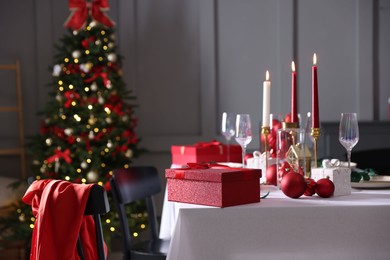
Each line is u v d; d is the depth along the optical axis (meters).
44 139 4.32
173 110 4.89
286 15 4.80
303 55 4.85
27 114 4.84
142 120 4.88
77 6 4.29
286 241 1.66
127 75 4.85
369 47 4.82
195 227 1.65
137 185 2.69
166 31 4.86
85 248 1.88
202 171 1.72
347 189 1.88
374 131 4.62
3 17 4.80
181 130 4.89
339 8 4.84
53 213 1.71
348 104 4.86
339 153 4.55
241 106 4.87
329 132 4.55
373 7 4.82
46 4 4.79
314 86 2.04
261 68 4.85
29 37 4.82
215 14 4.85
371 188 2.04
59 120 4.24
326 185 1.80
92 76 4.27
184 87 4.88
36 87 4.84
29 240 4.02
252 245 1.66
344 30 4.84
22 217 4.09
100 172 4.16
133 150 4.48
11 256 3.84
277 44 4.83
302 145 2.03
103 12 4.35
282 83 4.83
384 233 1.66
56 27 4.82
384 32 4.82
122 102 4.41
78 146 4.15
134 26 4.84
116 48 4.68
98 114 4.18
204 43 4.83
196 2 4.85
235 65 4.86
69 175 4.21
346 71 4.85
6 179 4.48
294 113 2.14
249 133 2.27
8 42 4.81
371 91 4.83
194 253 1.65
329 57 4.85
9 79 4.82
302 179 1.81
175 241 1.64
